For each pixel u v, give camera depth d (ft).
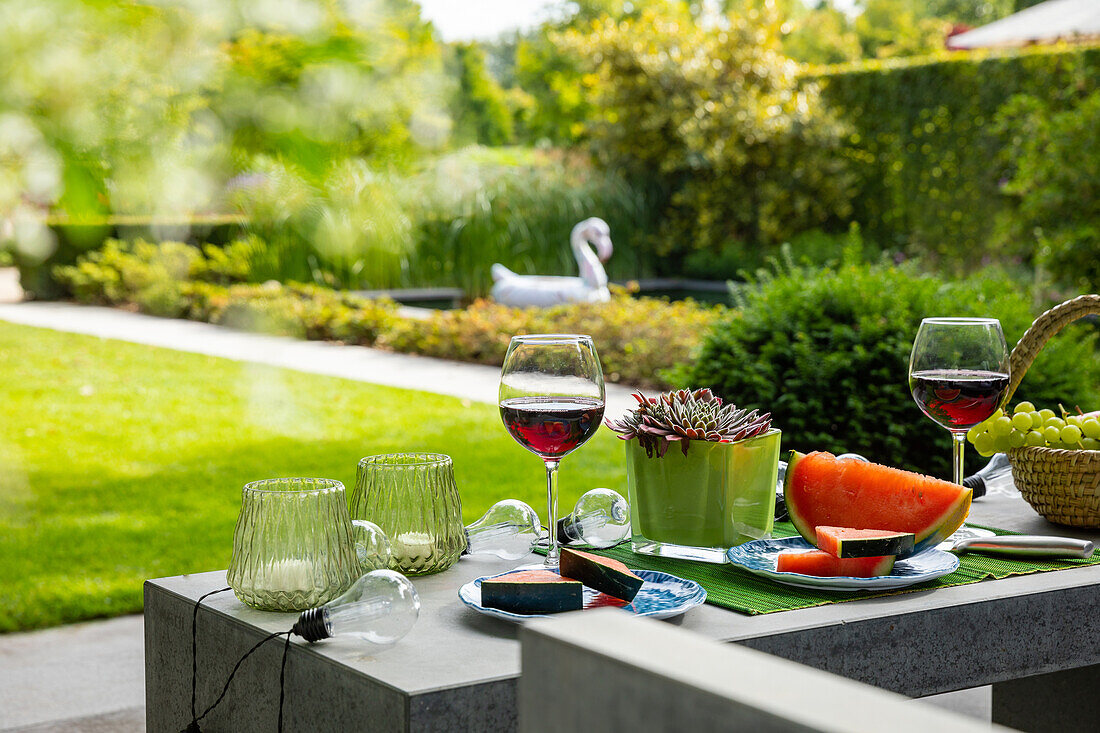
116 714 8.25
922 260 37.37
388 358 26.08
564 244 38.99
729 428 4.52
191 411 20.08
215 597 4.07
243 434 18.19
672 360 22.40
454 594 4.10
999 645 3.93
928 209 37.52
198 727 3.91
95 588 10.93
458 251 36.50
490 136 50.70
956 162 36.63
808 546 4.66
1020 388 10.92
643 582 4.15
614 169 43.11
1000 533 4.92
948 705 8.59
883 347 11.28
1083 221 25.17
